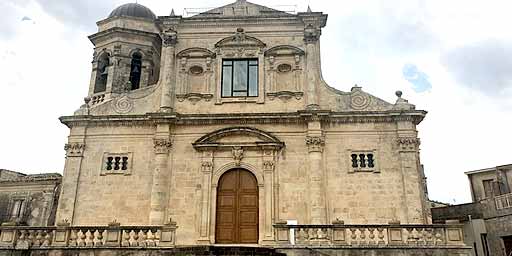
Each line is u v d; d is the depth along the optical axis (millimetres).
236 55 28281
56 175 35344
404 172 24766
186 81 27953
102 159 26203
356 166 25312
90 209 25172
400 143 25359
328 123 26172
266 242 23375
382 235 20828
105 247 20406
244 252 18922
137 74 31344
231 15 29125
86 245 20641
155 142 26031
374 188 24734
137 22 31688
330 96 27047
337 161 25391
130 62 30547
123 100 27625
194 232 24438
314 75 27219
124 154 26281
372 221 24109
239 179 25562
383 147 25547
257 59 28219
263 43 28234
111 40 30812
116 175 25828
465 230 29844
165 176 25438
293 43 28422
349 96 26984
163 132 26188
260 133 25734
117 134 26688
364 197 24594
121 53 30375
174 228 20953
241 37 28516
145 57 31078
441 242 20453
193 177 25547
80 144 26406
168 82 27578
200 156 25906
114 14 32062
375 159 25297
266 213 24391
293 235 20734
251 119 26250
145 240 20766
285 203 24688
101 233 20969
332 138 25891
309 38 28188
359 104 26750
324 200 24484
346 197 24641
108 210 25125
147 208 25047
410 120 25828
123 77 29891
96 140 26641
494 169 33250
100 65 30922
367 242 20594
